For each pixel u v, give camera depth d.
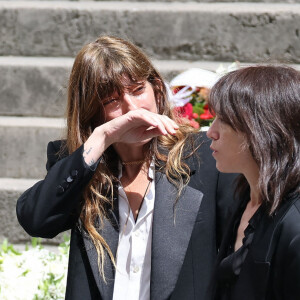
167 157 7.19
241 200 5.99
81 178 6.69
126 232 7.00
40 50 14.89
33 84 14.23
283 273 5.16
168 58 14.59
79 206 7.04
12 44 14.93
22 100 14.30
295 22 14.26
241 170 5.61
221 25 14.43
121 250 6.96
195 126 10.09
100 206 7.01
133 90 6.89
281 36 14.31
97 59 6.85
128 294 6.89
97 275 6.81
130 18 14.59
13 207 12.94
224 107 5.38
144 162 7.21
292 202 5.23
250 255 5.32
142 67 6.91
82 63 6.93
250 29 14.38
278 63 5.80
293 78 5.36
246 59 14.44
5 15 14.87
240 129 5.34
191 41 14.51
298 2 15.01
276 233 5.22
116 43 7.04
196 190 7.02
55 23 14.80
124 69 6.81
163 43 14.55
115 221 7.00
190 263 6.88
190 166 7.17
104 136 6.70
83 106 7.02
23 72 14.23
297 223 5.14
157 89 7.29
